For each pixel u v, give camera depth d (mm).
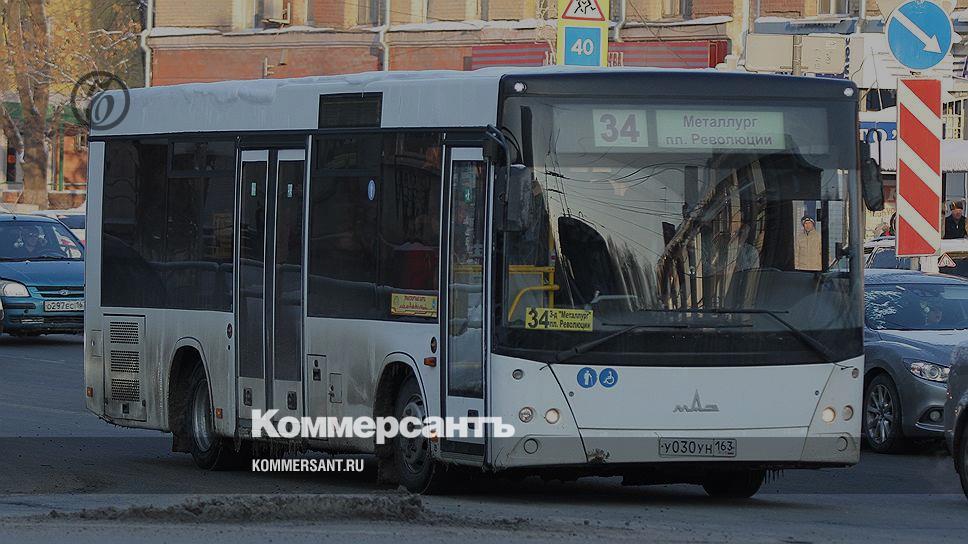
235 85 40031
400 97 34969
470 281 32500
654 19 123062
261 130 38906
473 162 32688
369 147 35656
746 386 31969
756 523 30188
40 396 57688
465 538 26672
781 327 32188
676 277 31906
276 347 38094
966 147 102125
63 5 177000
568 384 31484
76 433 48281
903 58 48094
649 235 31922
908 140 46062
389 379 35094
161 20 146375
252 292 38906
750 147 32500
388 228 34938
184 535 26906
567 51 69938
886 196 103625
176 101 41969
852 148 33000
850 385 32531
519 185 31359
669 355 31719
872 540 27688
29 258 81438
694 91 32406
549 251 31594
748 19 118562
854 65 69750
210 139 40625
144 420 42875
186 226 41344
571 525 28438
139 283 43000
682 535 27484
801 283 32438
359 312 35625
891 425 45406
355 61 137375
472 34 131750
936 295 48406
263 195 38688
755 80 32688
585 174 31844
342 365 36031
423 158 34094
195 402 41406
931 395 44312
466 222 32719
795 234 32500
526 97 31891
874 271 50438
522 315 31547
